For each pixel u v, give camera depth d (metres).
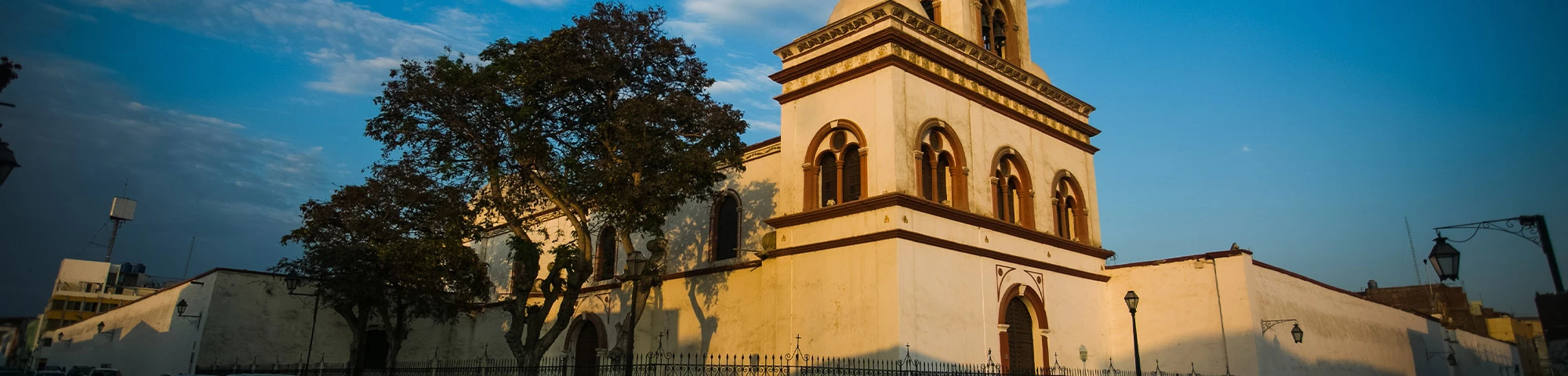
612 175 22.11
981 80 25.98
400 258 27.03
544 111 23.67
